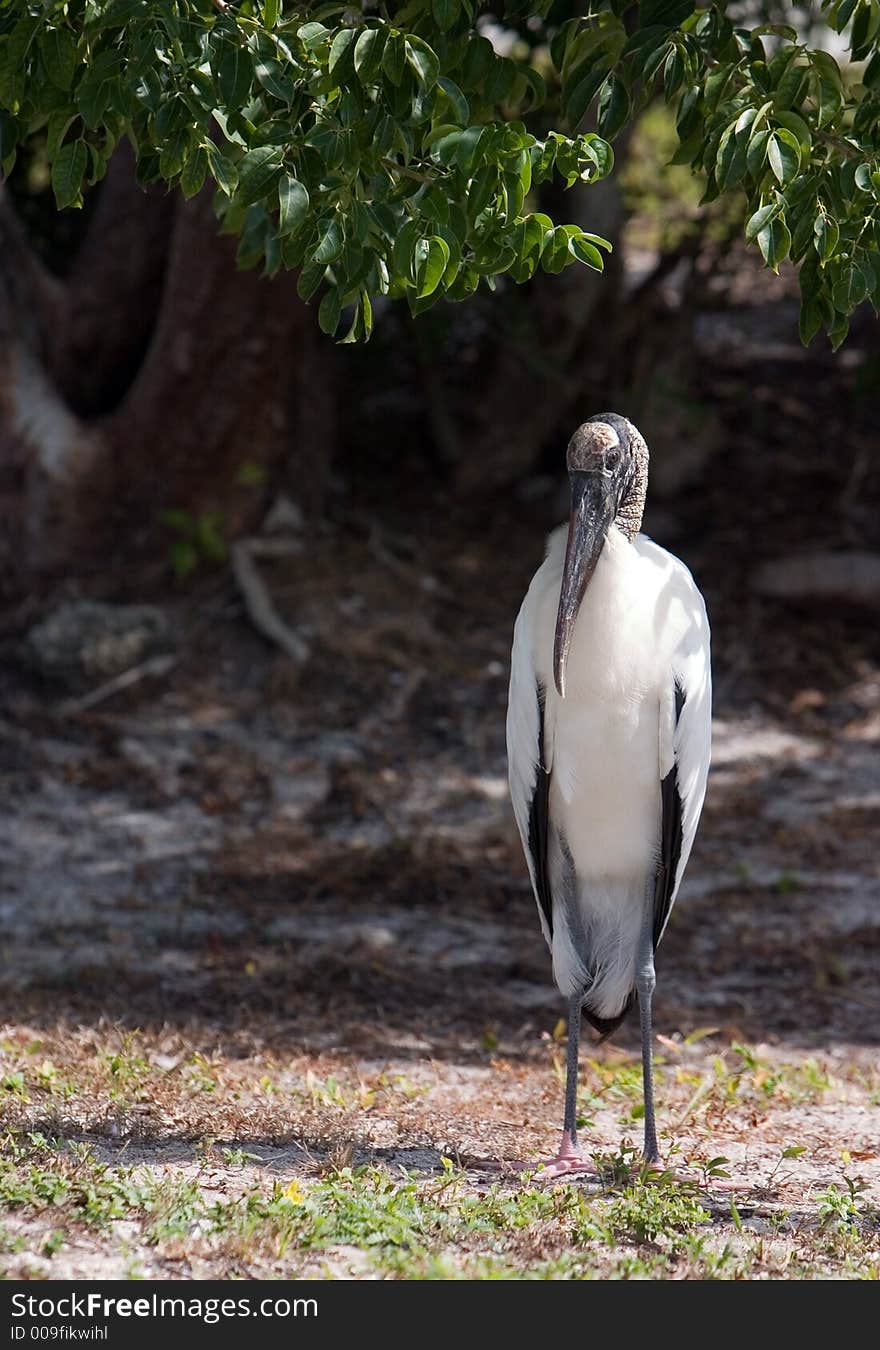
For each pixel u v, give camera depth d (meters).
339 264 7.26
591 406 23.02
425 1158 8.00
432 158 6.44
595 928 8.18
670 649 7.61
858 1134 8.98
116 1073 8.78
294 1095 8.92
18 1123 7.79
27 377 19.42
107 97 6.09
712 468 23.17
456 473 22.81
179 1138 7.95
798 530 21.84
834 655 19.62
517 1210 6.88
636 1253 6.64
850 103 6.89
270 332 18.23
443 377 24.06
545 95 7.15
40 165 21.16
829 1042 11.13
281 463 19.94
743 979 12.52
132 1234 6.37
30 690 18.11
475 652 19.59
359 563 20.42
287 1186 6.97
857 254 6.55
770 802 16.55
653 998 12.09
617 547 7.48
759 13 17.19
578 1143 8.45
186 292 17.86
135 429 18.95
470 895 14.27
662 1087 9.90
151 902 13.81
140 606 18.92
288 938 13.02
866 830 15.71
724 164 6.37
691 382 23.73
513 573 21.12
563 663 7.23
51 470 19.19
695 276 22.64
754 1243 6.88
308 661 18.64
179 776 16.75
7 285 19.58
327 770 17.02
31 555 19.38
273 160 6.12
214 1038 10.34
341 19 6.73
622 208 21.91
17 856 14.74
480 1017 11.46
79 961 12.25
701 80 6.84
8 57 6.28
